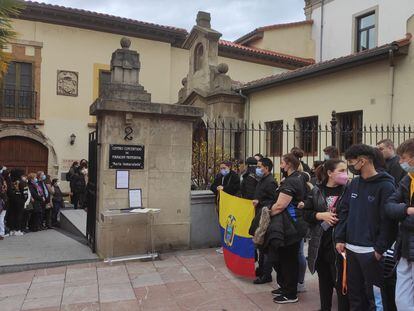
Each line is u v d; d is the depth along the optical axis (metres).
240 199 5.71
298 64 21.75
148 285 5.45
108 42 18.59
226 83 15.86
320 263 4.28
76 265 6.42
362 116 12.10
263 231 4.74
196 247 7.44
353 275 3.63
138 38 19.25
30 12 16.91
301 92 14.12
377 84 11.62
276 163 14.70
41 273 6.02
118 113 6.75
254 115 16.03
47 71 17.44
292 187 4.70
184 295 5.07
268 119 15.41
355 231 3.58
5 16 8.95
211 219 7.59
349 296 3.69
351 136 12.48
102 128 6.80
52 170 17.44
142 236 6.89
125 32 18.89
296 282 4.79
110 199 6.70
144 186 6.95
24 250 7.19
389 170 4.86
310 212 4.14
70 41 17.86
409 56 10.88
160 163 7.09
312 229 4.24
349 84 12.47
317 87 13.55
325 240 4.16
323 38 21.44
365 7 18.80
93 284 5.51
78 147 17.89
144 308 4.68
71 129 17.80
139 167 6.90
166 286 5.40
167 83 19.81
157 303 4.82
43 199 10.30
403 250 3.24
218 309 4.61
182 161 7.26
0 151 16.66
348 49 19.77
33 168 17.23
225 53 20.12
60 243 7.86
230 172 7.12
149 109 6.85
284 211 4.72
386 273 3.83
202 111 7.26
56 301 4.91
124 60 6.96
